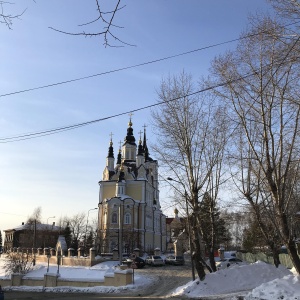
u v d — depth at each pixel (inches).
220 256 2256.4
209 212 1069.8
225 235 2472.9
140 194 2965.1
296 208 890.1
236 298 707.4
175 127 1031.6
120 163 3383.4
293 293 611.5
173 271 1659.7
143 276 1470.2
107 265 1915.6
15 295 1147.9
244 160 848.3
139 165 3115.2
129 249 2667.3
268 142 681.6
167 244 3873.0
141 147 3198.8
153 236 3105.3
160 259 2016.5
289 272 933.2
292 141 644.1
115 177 3038.9
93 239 3218.5
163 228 3523.6
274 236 1020.5
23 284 1485.0
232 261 1898.4
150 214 3112.7
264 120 674.8
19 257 2014.0
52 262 2258.9
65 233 3558.1
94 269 1713.8
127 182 3004.4
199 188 1007.6
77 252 2255.2
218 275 933.8
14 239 4559.5
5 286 1441.9
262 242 1510.8
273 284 663.1
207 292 876.6
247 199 856.3
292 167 715.4
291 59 522.0
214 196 1063.0
